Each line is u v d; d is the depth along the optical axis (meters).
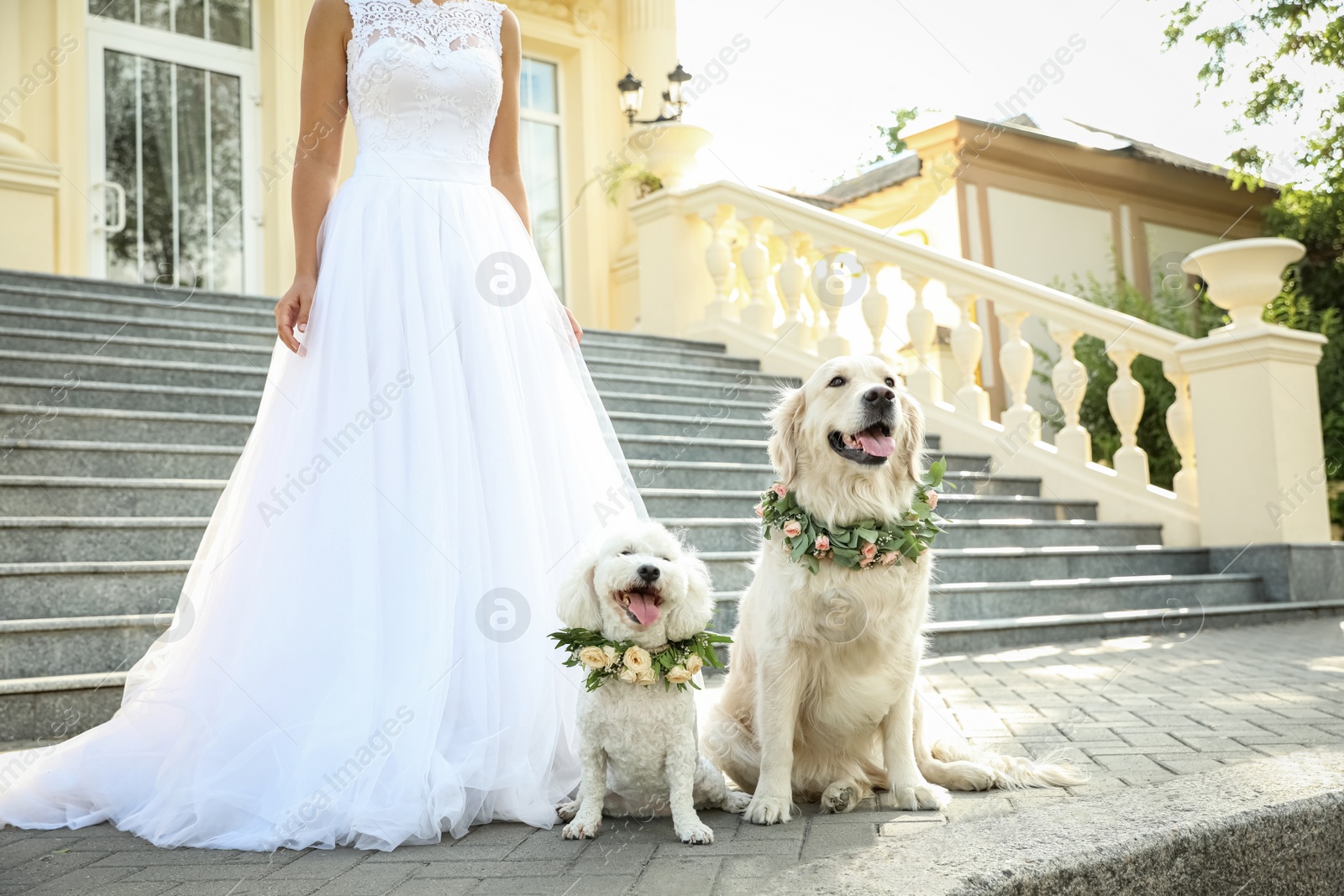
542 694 2.83
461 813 2.48
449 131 3.31
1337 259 13.30
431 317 3.04
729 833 2.47
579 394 3.40
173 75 9.37
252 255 9.68
